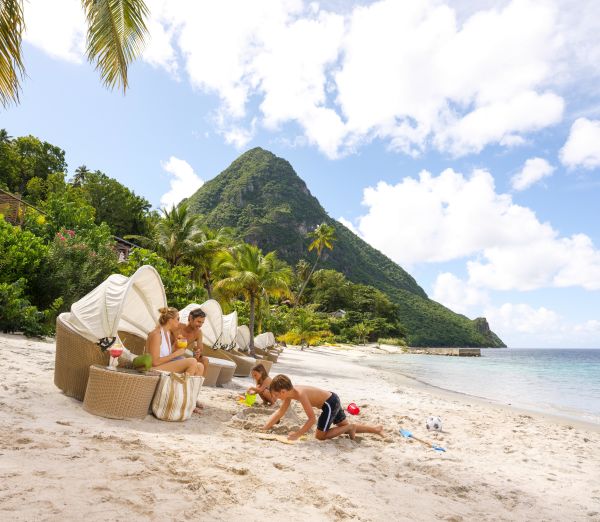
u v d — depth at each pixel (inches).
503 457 220.7
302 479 135.9
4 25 277.9
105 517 87.8
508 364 2219.5
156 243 1258.6
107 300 200.2
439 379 911.0
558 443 277.9
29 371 246.4
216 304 374.0
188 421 196.2
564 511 147.3
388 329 4389.8
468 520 125.5
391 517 116.9
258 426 207.5
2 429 136.5
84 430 150.2
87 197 2078.0
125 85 339.6
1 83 283.1
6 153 2043.6
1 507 84.4
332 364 1059.3
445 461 193.6
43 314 472.4
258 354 762.8
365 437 220.1
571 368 1887.3
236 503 108.2
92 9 322.7
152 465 124.8
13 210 784.3
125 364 203.3
